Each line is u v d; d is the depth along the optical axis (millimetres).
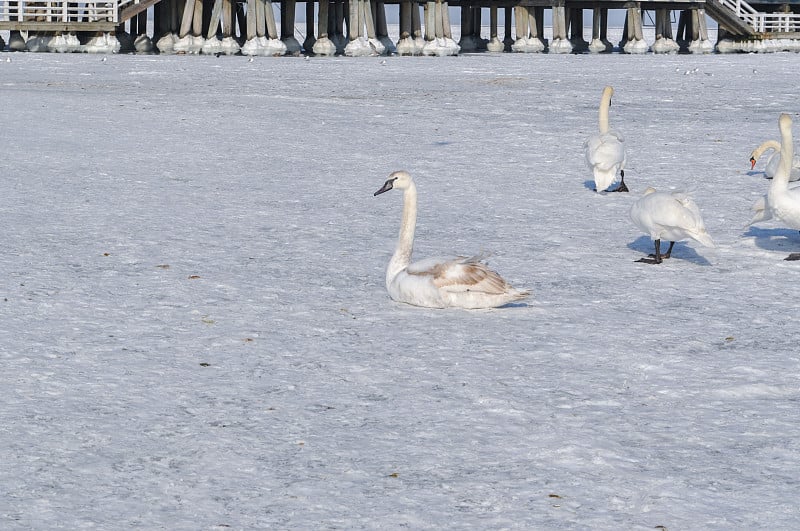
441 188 23438
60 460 8477
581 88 54312
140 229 18281
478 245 17422
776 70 71562
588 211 20844
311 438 9008
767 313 13305
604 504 7723
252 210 20391
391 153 29234
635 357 11336
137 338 11906
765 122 37719
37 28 88312
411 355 11375
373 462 8500
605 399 10016
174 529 7301
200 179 24094
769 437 9039
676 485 8047
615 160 21719
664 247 17531
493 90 52656
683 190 15594
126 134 32219
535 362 11148
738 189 23359
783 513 7543
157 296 13820
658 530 7285
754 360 11234
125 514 7539
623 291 14516
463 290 13117
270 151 29172
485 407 9789
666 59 90250
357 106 43281
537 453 8688
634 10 108250
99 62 74062
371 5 98438
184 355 11305
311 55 93688
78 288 14133
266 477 8211
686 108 43531
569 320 12891
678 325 12695
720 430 9227
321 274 15312
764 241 18047
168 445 8828
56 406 9672
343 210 20578
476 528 7328
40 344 11555
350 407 9773
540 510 7609
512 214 20406
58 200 20875
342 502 7758
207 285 14461
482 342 11883
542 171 26219
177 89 50906
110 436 8992
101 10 89188
